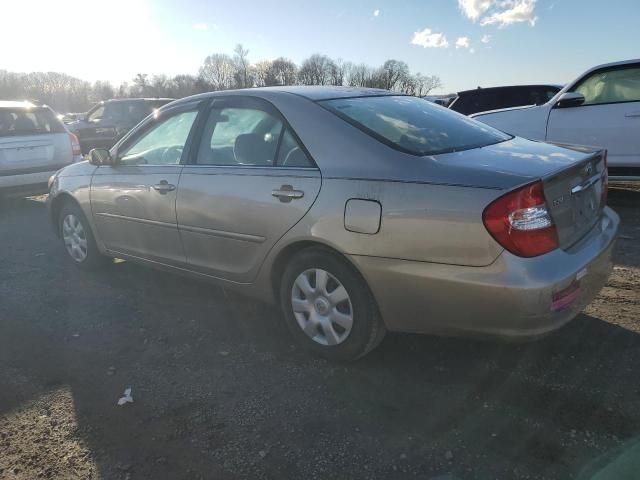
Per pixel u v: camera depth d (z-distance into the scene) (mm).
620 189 7648
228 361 3254
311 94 3377
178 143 3865
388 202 2686
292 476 2287
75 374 3174
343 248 2838
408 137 3023
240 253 3420
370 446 2439
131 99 14531
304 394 2869
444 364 3086
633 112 6270
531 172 2541
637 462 2238
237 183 3340
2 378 3156
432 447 2408
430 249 2574
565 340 3246
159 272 4895
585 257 2633
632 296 3848
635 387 2746
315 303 3113
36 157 7852
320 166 2998
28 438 2600
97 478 2320
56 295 4422
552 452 2330
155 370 3184
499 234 2410
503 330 2498
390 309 2801
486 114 7441
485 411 2639
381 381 2951
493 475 2223
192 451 2469
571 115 6684
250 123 3439
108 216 4402
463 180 2535
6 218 7590
